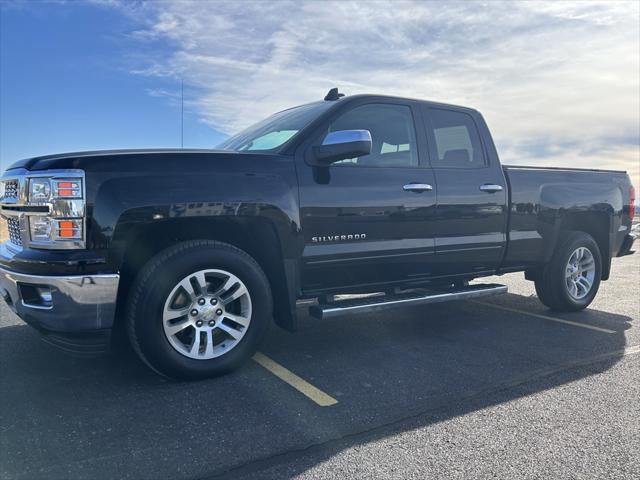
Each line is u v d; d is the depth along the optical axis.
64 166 3.05
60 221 3.01
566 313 5.74
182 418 2.90
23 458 2.46
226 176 3.40
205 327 3.43
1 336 4.45
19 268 3.14
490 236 4.82
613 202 5.83
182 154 3.36
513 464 2.48
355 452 2.57
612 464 2.49
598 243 6.07
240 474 2.36
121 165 3.17
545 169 5.34
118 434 2.71
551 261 5.52
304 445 2.63
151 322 3.21
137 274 3.27
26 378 3.48
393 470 2.41
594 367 3.87
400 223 4.19
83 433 2.71
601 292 7.22
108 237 3.04
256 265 3.58
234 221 3.57
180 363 3.32
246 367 3.76
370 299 4.16
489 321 5.29
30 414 2.93
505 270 5.17
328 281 3.98
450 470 2.41
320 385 3.43
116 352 4.01
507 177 4.95
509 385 3.48
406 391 3.35
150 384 3.39
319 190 3.78
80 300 3.02
